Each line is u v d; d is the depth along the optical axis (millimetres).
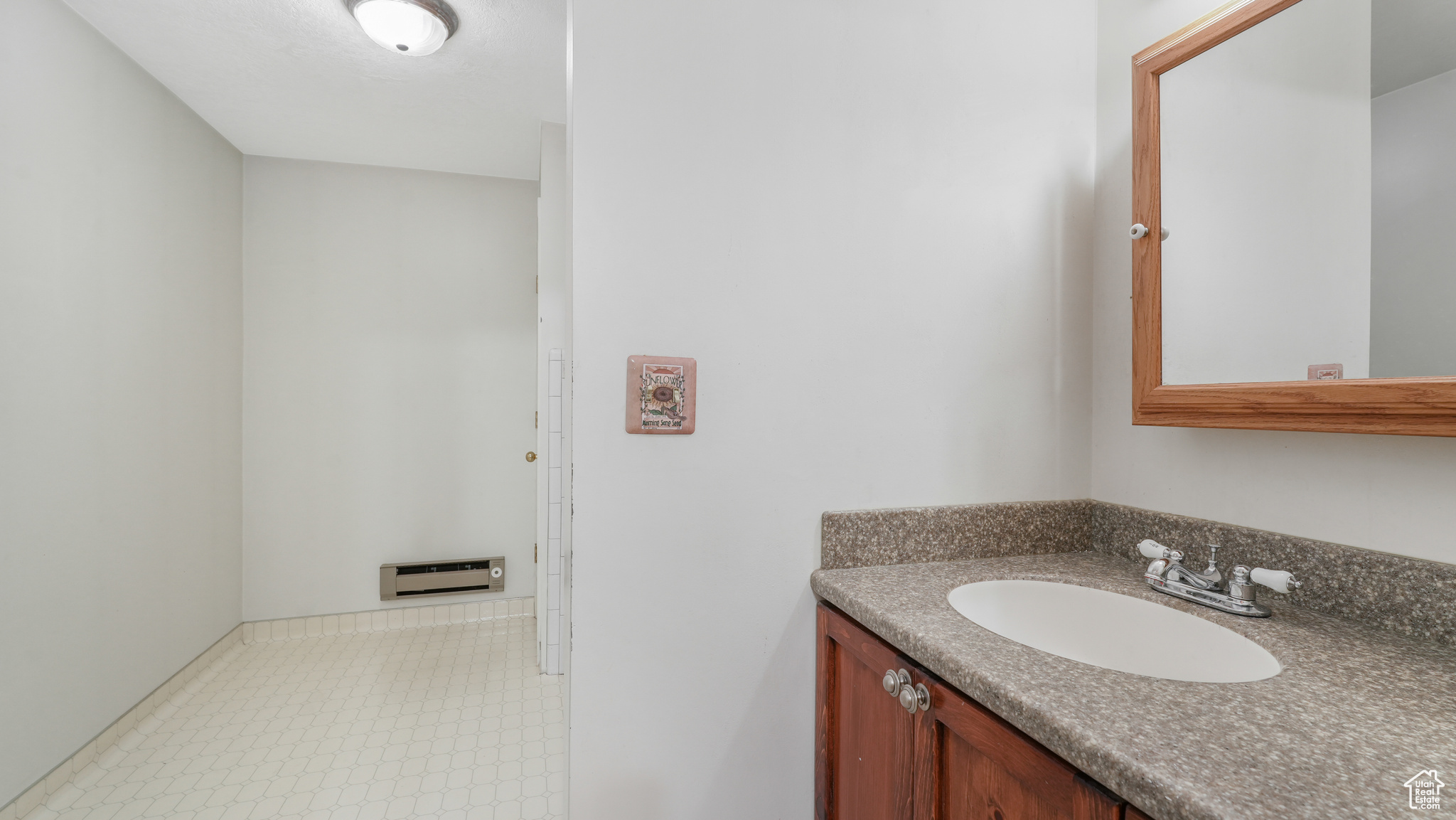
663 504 1134
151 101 2182
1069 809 625
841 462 1239
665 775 1143
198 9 1808
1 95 1580
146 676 2133
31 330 1672
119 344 2023
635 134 1108
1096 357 1409
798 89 1207
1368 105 876
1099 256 1399
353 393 2975
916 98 1285
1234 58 1037
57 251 1769
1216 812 468
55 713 1736
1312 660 775
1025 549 1335
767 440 1192
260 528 2836
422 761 1890
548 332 2607
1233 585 966
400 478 3045
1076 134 1403
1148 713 632
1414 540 875
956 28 1313
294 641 2840
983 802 762
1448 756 549
